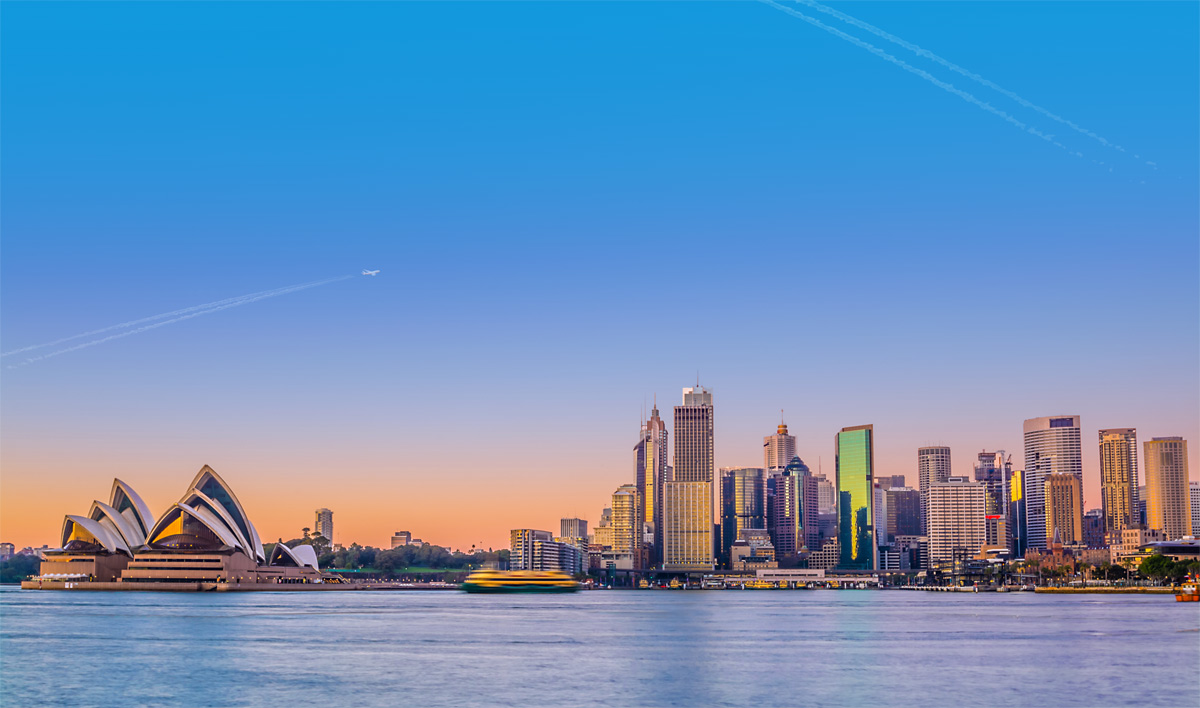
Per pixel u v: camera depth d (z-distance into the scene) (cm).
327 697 9588
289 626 19238
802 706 9119
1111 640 16238
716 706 9094
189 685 10375
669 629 19612
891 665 12381
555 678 11012
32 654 13412
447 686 10331
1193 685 10412
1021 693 9875
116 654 13438
